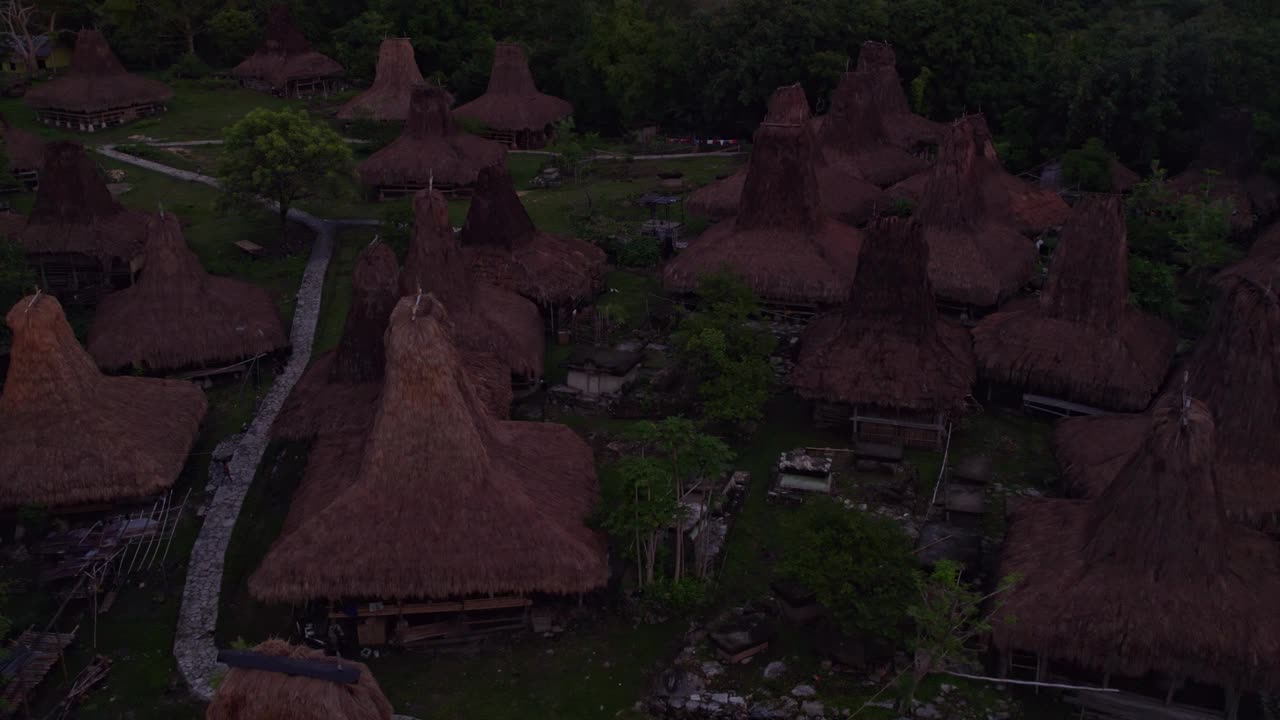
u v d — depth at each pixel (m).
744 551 29.73
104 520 31.34
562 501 28.03
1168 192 52.09
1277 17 70.88
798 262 44.16
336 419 33.41
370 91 81.31
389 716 14.21
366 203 63.62
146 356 39.00
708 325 36.50
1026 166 65.31
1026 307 38.56
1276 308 27.48
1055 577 24.22
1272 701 23.55
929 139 68.81
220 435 37.12
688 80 81.44
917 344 34.88
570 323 44.81
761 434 36.38
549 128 80.44
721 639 25.33
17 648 25.61
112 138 77.31
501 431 29.69
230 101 89.25
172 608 28.16
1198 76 60.62
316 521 25.78
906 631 25.16
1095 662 22.94
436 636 26.44
